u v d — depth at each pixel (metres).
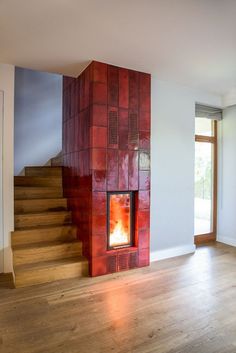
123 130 3.12
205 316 2.18
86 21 2.16
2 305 2.35
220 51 2.71
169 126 3.71
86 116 3.09
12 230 3.13
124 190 3.16
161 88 3.61
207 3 1.93
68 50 2.68
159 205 3.63
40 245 3.11
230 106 4.34
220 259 3.61
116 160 3.09
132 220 3.32
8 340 1.87
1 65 3.01
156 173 3.60
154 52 2.73
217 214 4.61
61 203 3.76
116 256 3.13
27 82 4.73
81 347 1.80
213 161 4.61
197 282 2.85
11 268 3.11
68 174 3.73
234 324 2.07
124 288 2.70
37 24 2.21
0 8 1.99
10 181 3.11
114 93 3.06
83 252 3.20
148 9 2.00
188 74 3.36
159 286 2.74
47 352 1.75
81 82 3.25
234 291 2.63
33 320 2.12
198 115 4.21
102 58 2.87
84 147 3.14
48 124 4.91
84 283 2.81
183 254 3.83
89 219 3.02
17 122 4.65
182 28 2.27
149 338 1.90
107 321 2.10
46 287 2.71
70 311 2.25
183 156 3.85
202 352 1.75
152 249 3.57
